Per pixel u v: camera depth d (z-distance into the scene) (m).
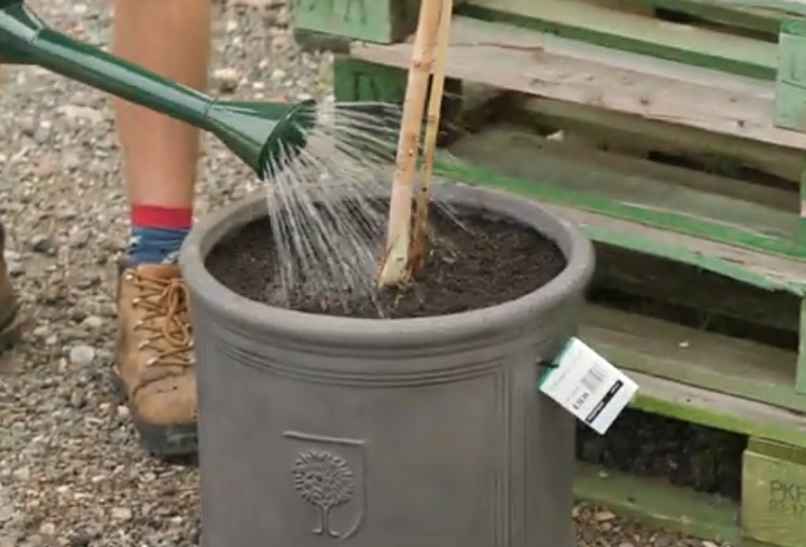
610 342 3.02
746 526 2.88
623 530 2.96
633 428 3.14
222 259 2.63
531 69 2.87
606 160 3.06
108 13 4.98
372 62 3.01
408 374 2.34
